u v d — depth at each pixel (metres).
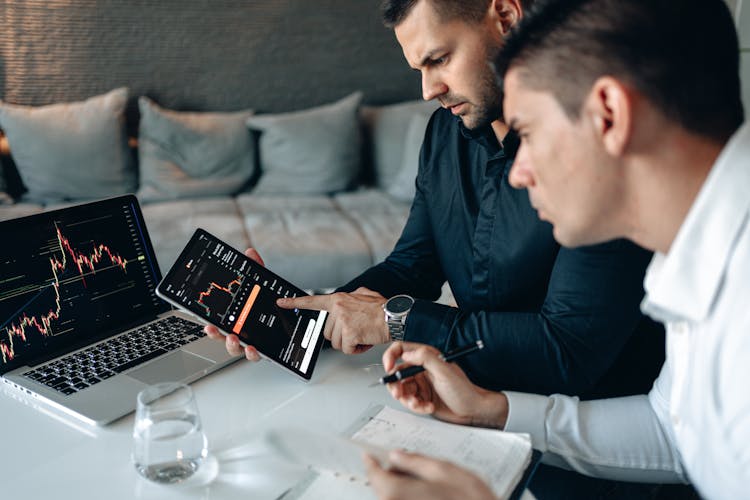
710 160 0.67
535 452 0.84
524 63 0.69
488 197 1.17
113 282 1.17
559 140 0.68
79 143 3.19
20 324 1.04
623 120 0.64
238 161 3.40
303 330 1.06
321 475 0.75
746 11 3.13
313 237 2.74
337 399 0.94
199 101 3.59
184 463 0.75
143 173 3.31
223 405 0.93
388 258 1.39
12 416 0.90
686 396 0.78
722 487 0.75
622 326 0.97
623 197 0.70
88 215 1.16
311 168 3.38
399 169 3.47
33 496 0.73
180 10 3.46
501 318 1.01
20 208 3.08
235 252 1.09
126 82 3.48
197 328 1.16
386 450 0.72
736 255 0.67
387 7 1.06
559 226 0.74
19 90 3.35
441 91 1.10
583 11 0.65
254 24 3.56
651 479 0.91
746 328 0.66
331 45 3.68
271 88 3.67
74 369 1.01
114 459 0.80
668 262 0.71
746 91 3.18
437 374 0.87
